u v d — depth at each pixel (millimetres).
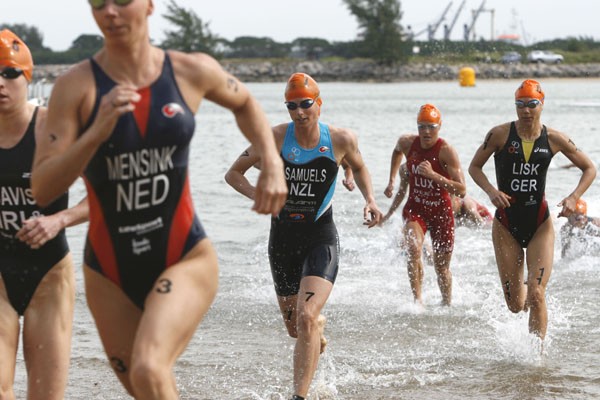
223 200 18172
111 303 4637
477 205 15289
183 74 4441
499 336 8914
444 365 7980
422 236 10477
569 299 10648
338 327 9406
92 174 4410
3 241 5504
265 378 7641
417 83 140125
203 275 4605
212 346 8672
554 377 7582
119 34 4211
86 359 8047
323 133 7262
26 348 5492
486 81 134250
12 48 5344
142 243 4512
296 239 7238
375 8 144375
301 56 166000
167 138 4367
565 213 8500
